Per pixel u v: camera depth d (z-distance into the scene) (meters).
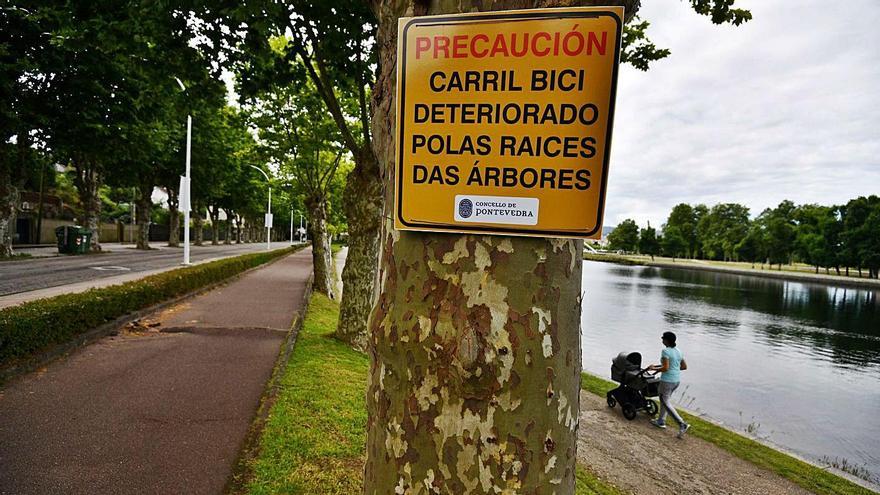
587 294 39.50
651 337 21.78
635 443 7.62
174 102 7.49
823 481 6.93
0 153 17.44
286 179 18.84
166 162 27.33
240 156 30.50
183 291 10.88
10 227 19.02
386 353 1.23
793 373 16.48
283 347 6.96
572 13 1.09
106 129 15.43
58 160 22.06
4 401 4.45
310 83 12.11
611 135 1.10
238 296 12.02
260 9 5.84
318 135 13.43
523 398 1.11
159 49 6.68
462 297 1.14
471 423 1.12
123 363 5.79
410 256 1.21
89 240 24.06
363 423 4.30
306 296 13.13
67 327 6.14
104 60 13.83
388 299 1.26
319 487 3.19
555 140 1.12
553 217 1.13
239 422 4.21
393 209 1.24
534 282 1.13
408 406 1.18
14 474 3.23
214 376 5.45
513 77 1.12
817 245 63.31
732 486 6.45
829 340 23.03
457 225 1.16
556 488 1.15
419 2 1.19
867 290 48.97
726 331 24.41
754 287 51.22
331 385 5.36
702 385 14.62
